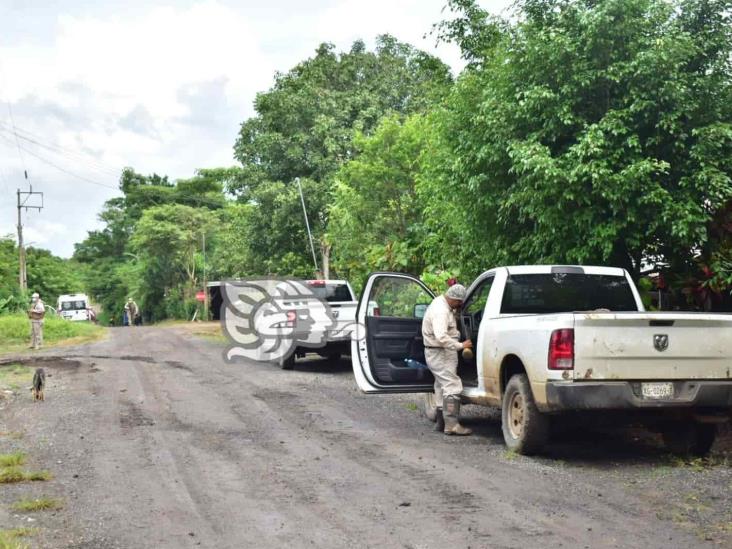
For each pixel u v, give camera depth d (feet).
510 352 27.12
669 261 35.32
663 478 23.66
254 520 19.81
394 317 32.55
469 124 38.75
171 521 19.83
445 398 30.86
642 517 19.54
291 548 17.61
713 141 31.91
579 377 24.29
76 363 62.64
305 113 111.86
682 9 35.04
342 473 24.73
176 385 47.24
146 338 94.73
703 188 31.65
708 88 32.99
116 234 288.51
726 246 33.14
